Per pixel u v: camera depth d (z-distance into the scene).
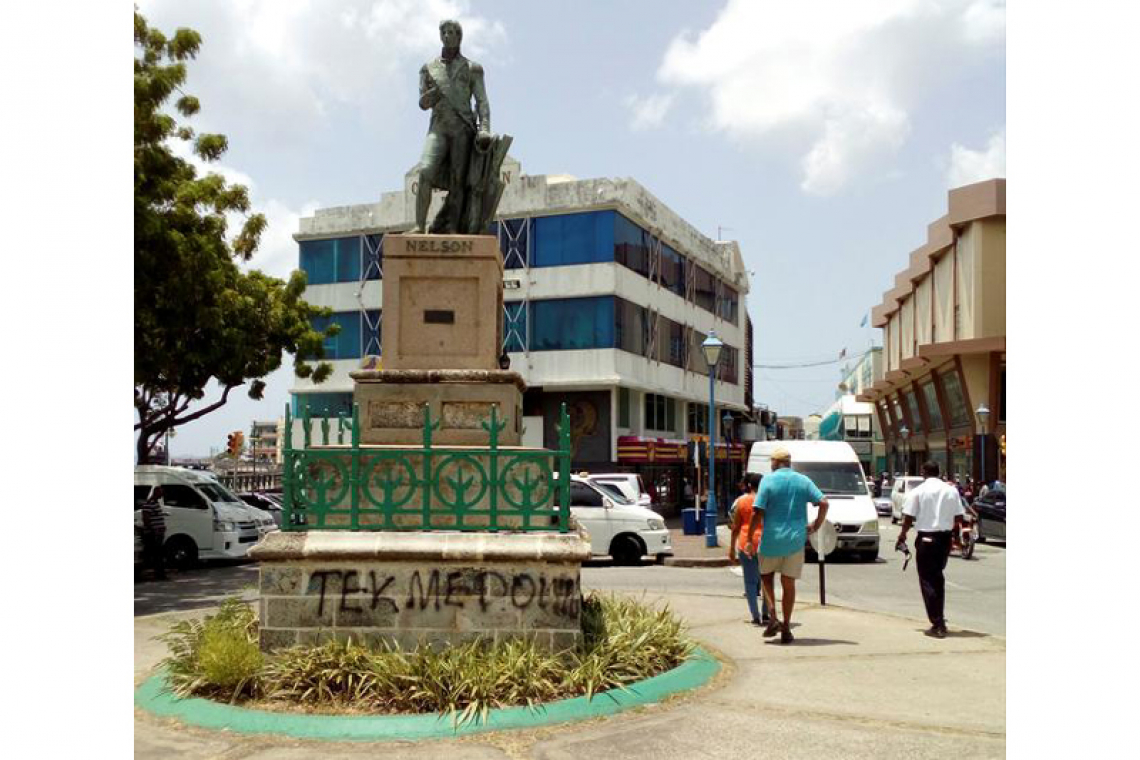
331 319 34.25
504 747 5.42
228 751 5.37
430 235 7.70
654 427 36.12
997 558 20.77
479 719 5.75
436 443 7.35
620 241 32.03
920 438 51.28
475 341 7.64
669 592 13.46
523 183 32.38
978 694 6.82
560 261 31.92
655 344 35.09
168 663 7.04
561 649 6.65
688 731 5.79
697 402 40.31
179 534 18.97
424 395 7.41
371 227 33.75
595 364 31.39
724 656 8.21
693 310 40.03
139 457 23.03
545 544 6.67
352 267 34.19
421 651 6.31
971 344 36.31
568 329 31.80
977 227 36.78
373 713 5.91
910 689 6.97
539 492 6.94
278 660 6.46
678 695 6.63
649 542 19.16
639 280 33.78
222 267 21.19
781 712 6.27
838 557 20.89
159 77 15.19
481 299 7.68
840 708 6.39
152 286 16.09
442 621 6.64
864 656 8.23
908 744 5.59
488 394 7.41
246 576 17.28
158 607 12.74
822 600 11.73
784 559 8.93
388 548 6.62
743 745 5.54
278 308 23.31
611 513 19.31
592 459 31.58
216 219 19.19
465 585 6.67
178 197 17.94
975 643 8.90
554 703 6.04
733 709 6.32
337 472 6.93
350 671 6.22
